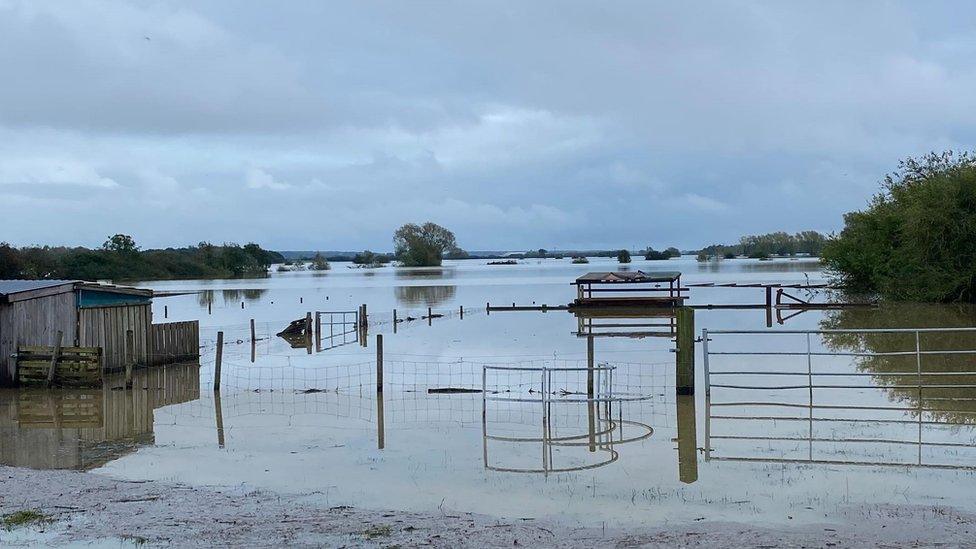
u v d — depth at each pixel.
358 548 8.60
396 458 13.12
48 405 18.86
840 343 27.77
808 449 13.22
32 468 12.60
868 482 11.24
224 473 12.20
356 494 10.95
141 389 21.27
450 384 21.44
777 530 9.10
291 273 169.25
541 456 13.16
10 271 76.75
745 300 57.84
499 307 51.94
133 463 12.92
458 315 48.88
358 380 22.56
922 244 46.12
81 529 9.28
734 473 11.87
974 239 44.84
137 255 126.00
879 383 19.30
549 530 9.19
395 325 41.19
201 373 24.50
